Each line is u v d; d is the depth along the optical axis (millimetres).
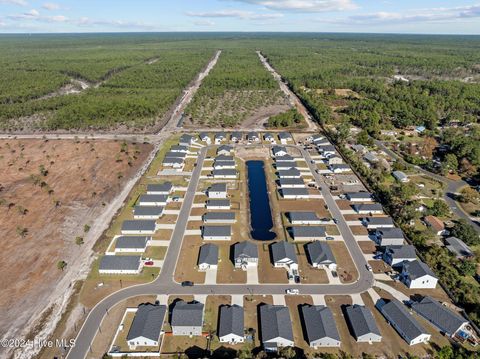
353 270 98312
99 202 133625
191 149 185250
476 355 70750
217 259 100562
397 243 107812
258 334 78688
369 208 125188
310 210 128625
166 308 84500
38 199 134750
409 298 88938
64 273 97438
